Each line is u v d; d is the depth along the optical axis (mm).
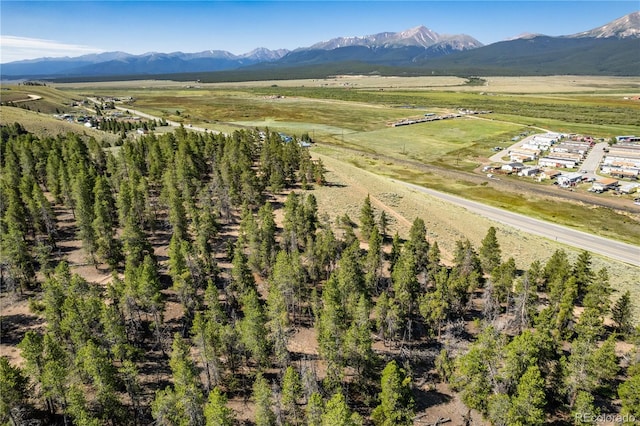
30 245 83000
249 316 51844
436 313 62719
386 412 45094
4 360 42594
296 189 127375
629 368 54156
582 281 74250
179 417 42281
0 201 88062
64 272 61094
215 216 99125
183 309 63594
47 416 45500
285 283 62906
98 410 45250
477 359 49156
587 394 47750
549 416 50625
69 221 96000
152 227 91562
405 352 60156
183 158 115500
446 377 55688
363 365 51719
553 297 66688
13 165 109562
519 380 48156
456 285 67125
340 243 81562
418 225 82750
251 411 48688
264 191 123438
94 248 75875
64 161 119875
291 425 44469
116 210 95125
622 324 64375
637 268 91000
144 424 45781
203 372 53312
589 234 112438
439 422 49281
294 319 65812
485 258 80062
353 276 63812
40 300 66250
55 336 54500
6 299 66250
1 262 66562
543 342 53281
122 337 50844
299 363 55812
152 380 51688
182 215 84938
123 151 122500
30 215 87125
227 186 106500
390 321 60469
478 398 48375
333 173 148000
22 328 59812
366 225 92188
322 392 50031
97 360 43344
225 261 81000
